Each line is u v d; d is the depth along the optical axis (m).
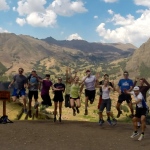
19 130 11.25
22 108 20.30
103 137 10.55
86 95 14.09
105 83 12.94
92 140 9.98
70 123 13.82
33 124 13.01
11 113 19.20
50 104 14.48
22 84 14.06
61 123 13.72
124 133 11.47
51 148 8.70
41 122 13.91
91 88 13.98
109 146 9.22
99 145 9.31
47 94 14.27
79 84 14.25
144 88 12.24
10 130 11.20
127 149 8.91
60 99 14.12
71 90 14.21
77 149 8.69
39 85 14.58
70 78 15.13
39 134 10.62
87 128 12.37
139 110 10.34
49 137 10.16
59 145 9.09
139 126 12.16
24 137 10.05
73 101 14.19
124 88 13.06
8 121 13.52
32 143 9.24
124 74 13.12
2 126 12.14
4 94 13.56
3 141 9.38
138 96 10.17
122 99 13.18
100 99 13.57
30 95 14.70
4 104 13.55
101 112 13.18
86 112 14.07
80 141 9.75
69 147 8.89
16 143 9.19
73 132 11.26
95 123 14.09
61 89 14.02
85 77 14.02
